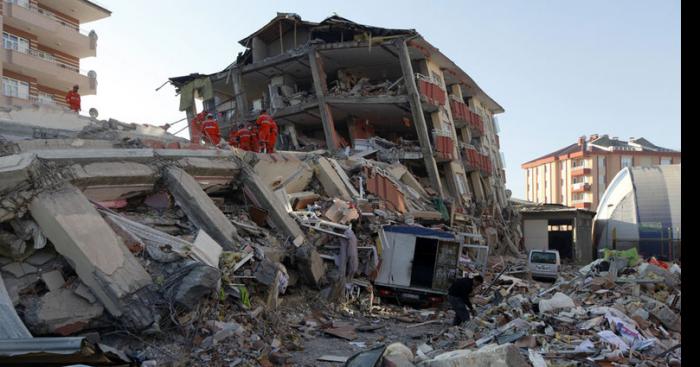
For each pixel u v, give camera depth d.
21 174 8.84
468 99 43.19
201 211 12.02
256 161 16.44
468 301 11.66
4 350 5.57
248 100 38.72
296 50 31.78
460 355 6.58
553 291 13.99
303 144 34.72
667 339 9.30
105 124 15.55
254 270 11.18
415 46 30.69
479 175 40.12
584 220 43.38
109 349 6.21
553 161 81.38
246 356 8.40
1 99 29.52
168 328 8.59
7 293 7.85
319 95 31.16
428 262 16.64
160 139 15.46
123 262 8.84
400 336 11.13
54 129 13.80
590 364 7.39
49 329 7.68
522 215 44.50
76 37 35.81
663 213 43.09
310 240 14.95
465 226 30.06
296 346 9.54
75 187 9.73
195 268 9.04
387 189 23.75
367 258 16.06
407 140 36.00
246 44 35.44
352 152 30.77
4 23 31.70
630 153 74.81
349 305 14.14
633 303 11.24
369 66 33.97
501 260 30.27
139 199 12.22
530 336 8.50
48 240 8.91
